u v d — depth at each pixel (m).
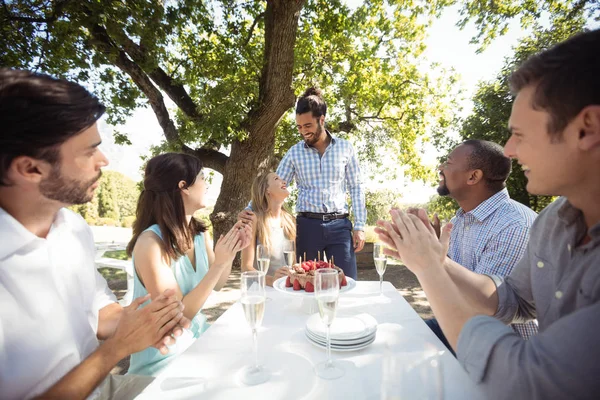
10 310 0.92
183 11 6.27
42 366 0.98
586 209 0.79
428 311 4.15
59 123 0.88
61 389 0.88
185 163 1.83
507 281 1.28
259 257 2.03
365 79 9.00
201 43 7.64
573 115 0.66
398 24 9.28
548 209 1.07
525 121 0.74
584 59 0.64
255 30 8.75
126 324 1.00
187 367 1.13
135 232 1.83
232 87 6.95
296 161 3.20
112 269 6.80
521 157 0.78
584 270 0.83
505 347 0.67
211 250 2.26
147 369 1.58
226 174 7.16
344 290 1.77
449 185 1.91
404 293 4.96
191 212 1.94
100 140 1.02
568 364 0.57
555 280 0.97
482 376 0.70
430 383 1.00
